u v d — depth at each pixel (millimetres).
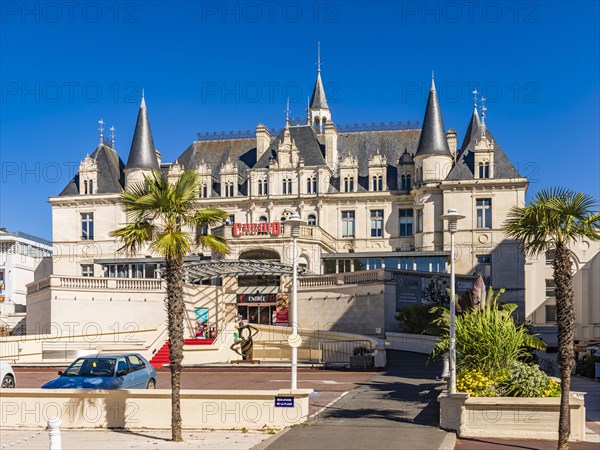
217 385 28781
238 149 76125
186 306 53344
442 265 59094
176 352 18391
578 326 57125
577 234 17000
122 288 53000
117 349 43250
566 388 16156
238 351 40594
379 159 69375
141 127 72438
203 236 19688
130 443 17938
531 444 17312
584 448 16844
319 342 40562
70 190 73500
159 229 19781
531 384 19578
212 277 53219
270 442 17047
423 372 32469
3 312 72312
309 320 50500
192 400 20078
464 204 64188
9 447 18000
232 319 55406
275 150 71750
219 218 20219
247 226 57688
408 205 67938
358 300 47188
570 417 17953
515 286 62125
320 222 68375
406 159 69438
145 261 63594
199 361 41031
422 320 42406
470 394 19391
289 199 68875
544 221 16734
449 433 18047
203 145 77312
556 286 16641
